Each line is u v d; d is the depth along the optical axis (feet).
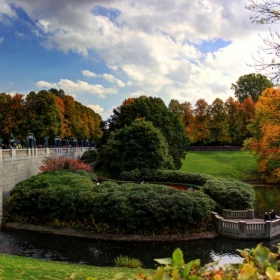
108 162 175.52
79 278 44.14
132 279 16.19
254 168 239.71
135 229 96.68
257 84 358.23
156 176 158.51
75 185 112.98
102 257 78.54
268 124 139.64
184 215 97.50
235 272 15.67
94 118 417.49
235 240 96.22
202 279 14.57
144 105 205.57
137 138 169.07
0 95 222.89
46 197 105.09
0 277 38.68
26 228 102.58
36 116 214.28
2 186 108.27
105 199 99.86
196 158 279.90
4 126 215.92
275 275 14.07
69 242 90.89
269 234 96.07
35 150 144.97
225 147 325.01
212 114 320.91
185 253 83.66
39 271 46.78
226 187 120.98
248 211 112.98
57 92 335.67
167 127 201.36
